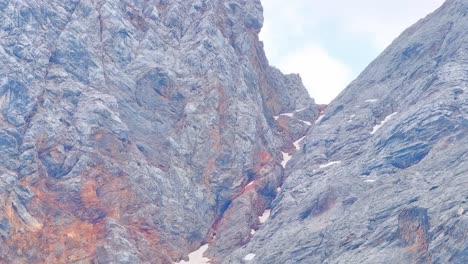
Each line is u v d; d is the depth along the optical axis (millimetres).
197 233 152750
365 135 162375
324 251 128625
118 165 151500
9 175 142125
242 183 160625
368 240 124500
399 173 138625
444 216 116188
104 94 159000
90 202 146000
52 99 155125
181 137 161375
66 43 162625
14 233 137875
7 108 150500
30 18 161375
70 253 139375
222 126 164125
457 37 163375
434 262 110875
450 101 145750
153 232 147875
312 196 148125
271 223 148500
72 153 149875
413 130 144625
